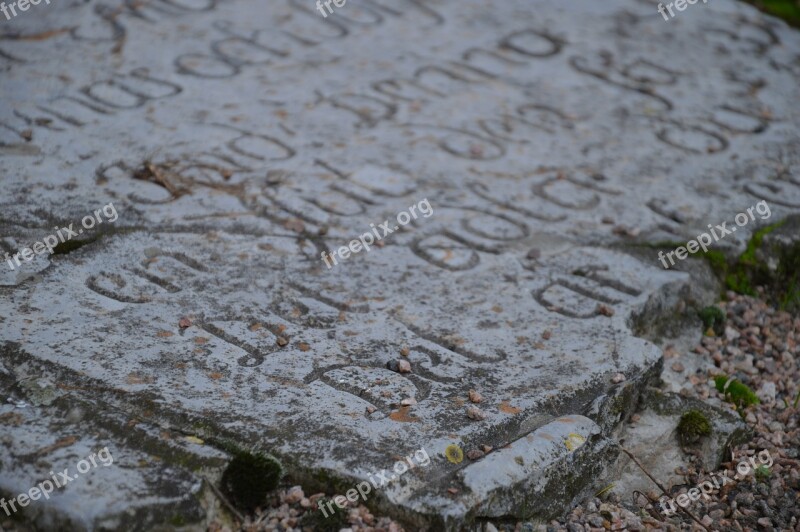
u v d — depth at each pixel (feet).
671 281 12.02
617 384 9.88
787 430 10.66
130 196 12.14
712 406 10.46
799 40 19.57
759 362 11.68
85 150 13.01
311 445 8.38
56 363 8.95
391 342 10.07
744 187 14.23
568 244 12.47
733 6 20.76
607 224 13.01
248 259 11.25
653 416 10.23
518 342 10.34
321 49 17.04
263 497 8.05
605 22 19.39
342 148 14.07
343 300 10.71
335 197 12.84
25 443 7.97
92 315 9.79
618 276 11.91
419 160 14.01
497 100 16.06
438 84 16.37
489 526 8.23
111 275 10.55
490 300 11.09
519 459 8.54
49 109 13.93
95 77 15.03
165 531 7.52
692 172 14.51
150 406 8.59
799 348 12.09
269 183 12.94
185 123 14.11
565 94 16.51
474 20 18.83
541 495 8.58
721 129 15.89
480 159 14.25
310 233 11.98
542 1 20.02
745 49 18.94
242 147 13.73
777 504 9.48
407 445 8.48
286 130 14.35
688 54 18.47
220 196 12.46
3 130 13.20
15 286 10.07
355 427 8.66
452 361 9.87
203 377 9.09
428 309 10.76
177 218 11.84
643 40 18.84
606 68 17.56
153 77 15.30
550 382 9.69
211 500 7.93
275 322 10.15
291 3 18.61
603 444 9.23
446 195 13.23
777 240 13.12
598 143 15.07
